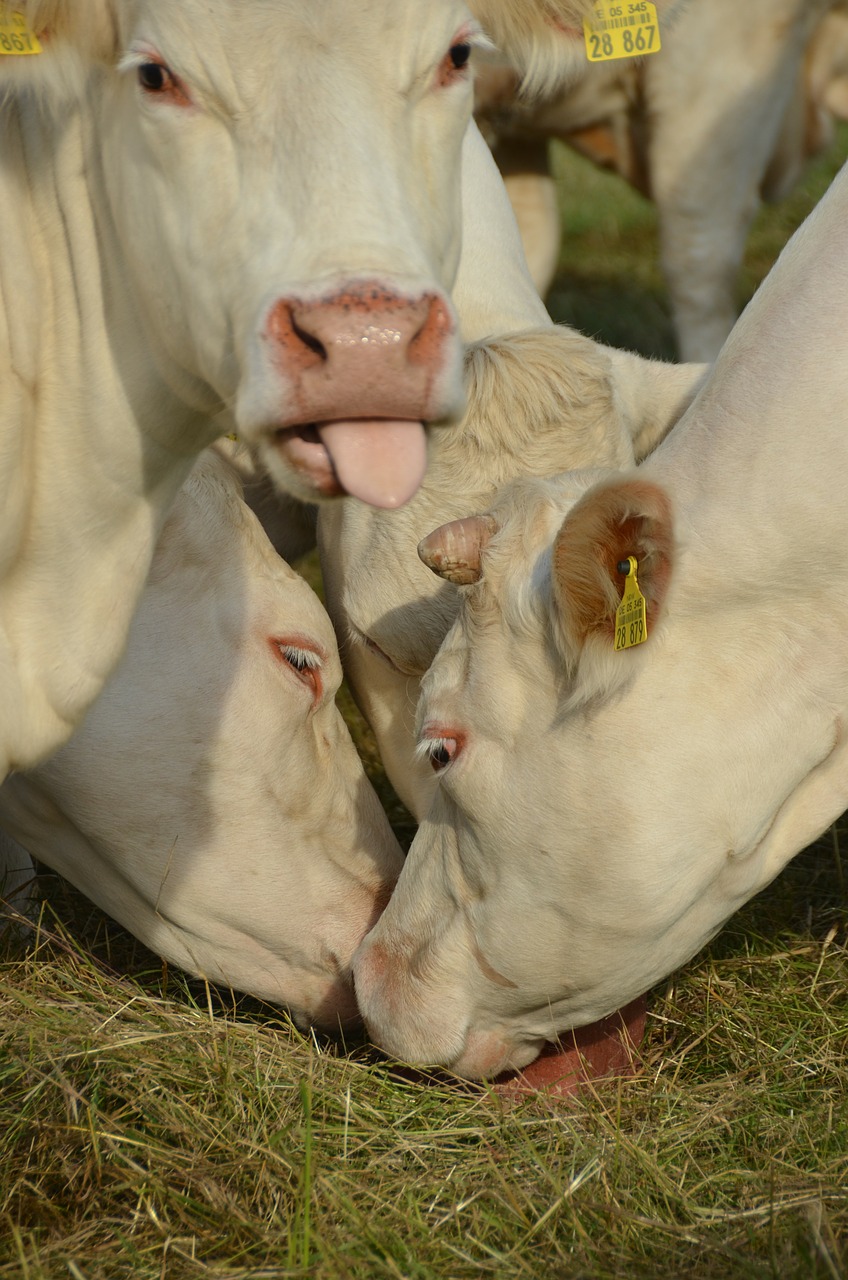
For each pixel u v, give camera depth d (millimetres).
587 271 12984
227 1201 3945
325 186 3012
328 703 5039
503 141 9250
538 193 9500
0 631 3896
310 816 4957
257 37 3057
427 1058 4684
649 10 3906
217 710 4746
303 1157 4176
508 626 4227
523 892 4367
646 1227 3947
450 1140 4418
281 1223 3922
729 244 9297
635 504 3711
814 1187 4133
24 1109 4176
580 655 3953
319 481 3029
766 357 4293
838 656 4227
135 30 3170
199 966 5070
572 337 5238
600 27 3906
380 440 3000
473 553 4297
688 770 4148
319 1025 5133
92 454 3779
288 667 4863
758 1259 3723
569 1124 4473
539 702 4207
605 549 3795
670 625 4125
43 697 4020
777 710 4203
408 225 3061
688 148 9031
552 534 4250
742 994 5281
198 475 4840
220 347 3213
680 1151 4375
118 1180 4035
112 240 3555
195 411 3762
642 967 4441
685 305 9453
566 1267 3730
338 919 5023
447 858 4602
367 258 2947
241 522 4891
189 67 3090
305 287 2928
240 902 4914
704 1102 4707
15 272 3637
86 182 3572
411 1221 3928
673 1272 3699
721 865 4277
